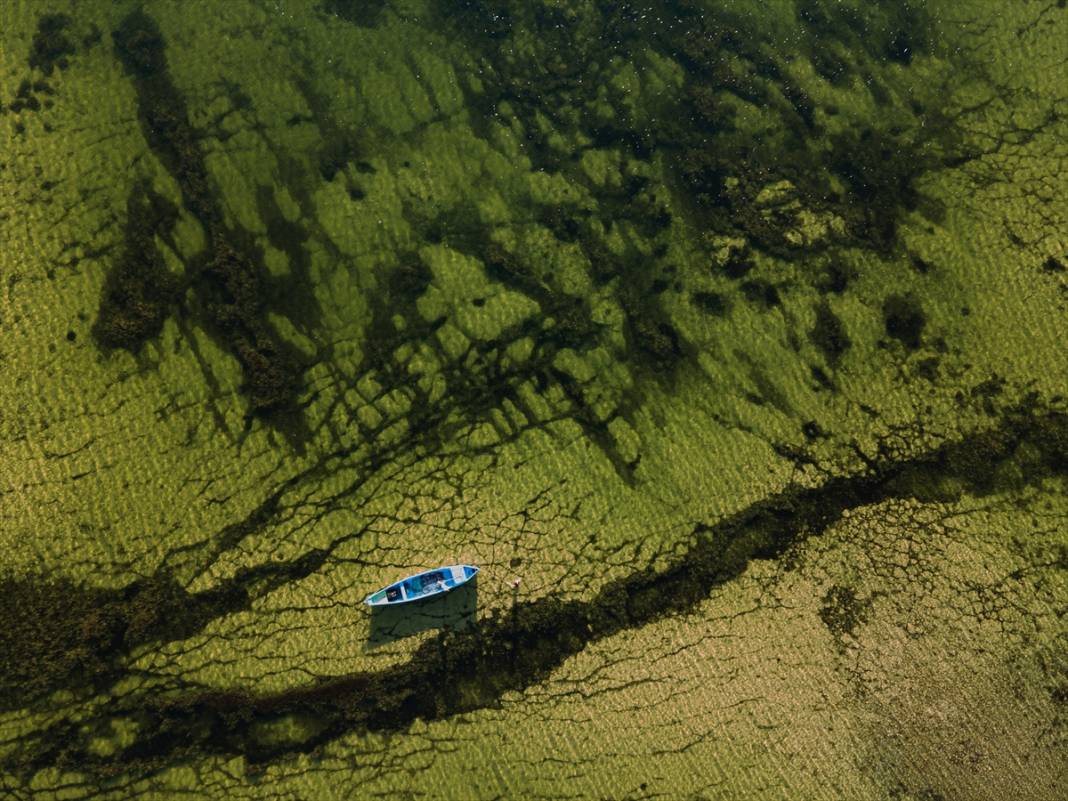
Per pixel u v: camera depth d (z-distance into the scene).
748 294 15.32
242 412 14.49
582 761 13.30
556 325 15.17
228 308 14.80
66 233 14.76
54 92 15.21
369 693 13.54
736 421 14.86
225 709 13.36
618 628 13.90
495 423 14.73
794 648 13.84
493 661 13.73
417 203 15.49
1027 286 15.26
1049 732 13.48
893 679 13.71
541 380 14.95
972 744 13.45
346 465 14.44
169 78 15.44
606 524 14.35
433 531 14.19
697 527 14.40
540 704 13.54
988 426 14.80
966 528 14.37
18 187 14.84
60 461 14.07
